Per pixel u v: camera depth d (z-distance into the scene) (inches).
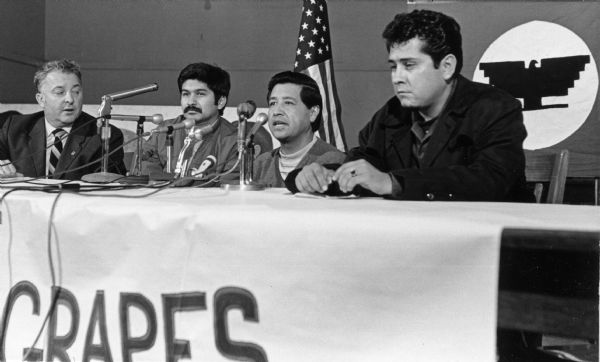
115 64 216.5
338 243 43.4
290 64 207.9
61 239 53.7
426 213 44.6
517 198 67.9
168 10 213.0
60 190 64.7
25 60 213.3
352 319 43.3
